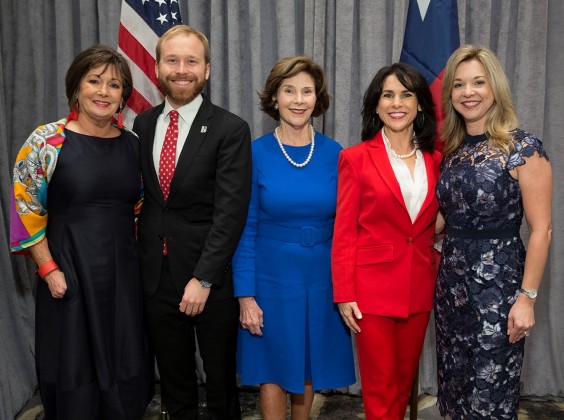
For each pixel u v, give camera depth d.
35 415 2.62
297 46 2.87
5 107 2.96
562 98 2.75
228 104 2.91
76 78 1.84
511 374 1.77
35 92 2.93
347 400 2.81
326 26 2.79
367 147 1.94
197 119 1.96
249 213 2.00
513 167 1.69
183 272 1.97
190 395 2.21
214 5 2.78
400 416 2.09
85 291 1.87
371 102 1.97
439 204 1.92
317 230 1.97
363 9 2.71
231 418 2.19
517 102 2.71
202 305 1.93
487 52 1.79
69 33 2.88
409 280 1.90
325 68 2.83
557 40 2.72
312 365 1.99
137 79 2.49
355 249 1.92
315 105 2.04
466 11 2.74
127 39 2.49
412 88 1.87
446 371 1.92
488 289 1.75
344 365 2.06
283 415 2.10
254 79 2.81
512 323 1.72
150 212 2.01
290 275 1.96
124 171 1.93
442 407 1.97
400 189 1.87
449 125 1.91
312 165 1.99
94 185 1.86
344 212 1.91
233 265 2.00
